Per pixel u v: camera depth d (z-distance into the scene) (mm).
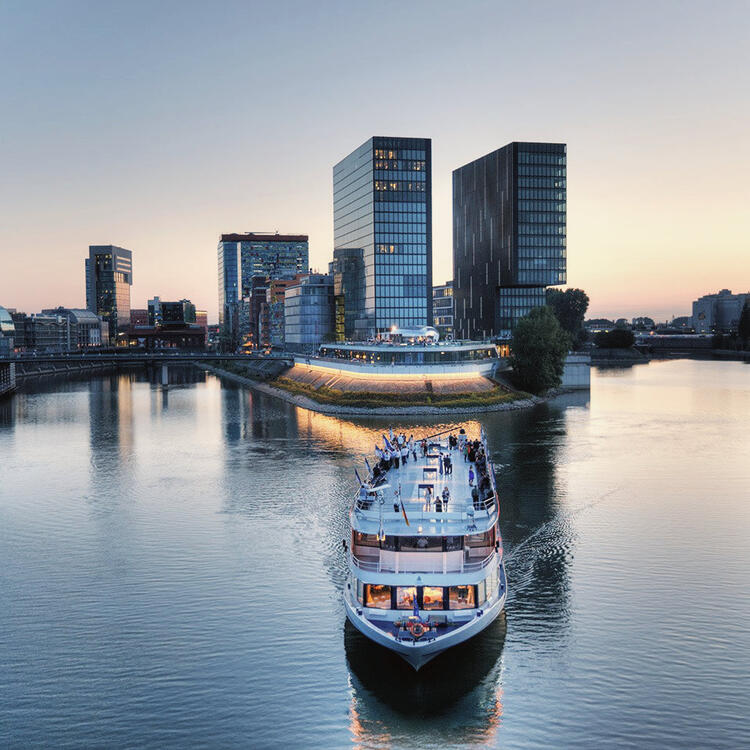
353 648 49719
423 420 154500
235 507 84500
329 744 39969
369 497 57625
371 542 51656
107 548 70500
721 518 77000
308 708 43062
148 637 51562
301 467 106438
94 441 134625
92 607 56594
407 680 45812
